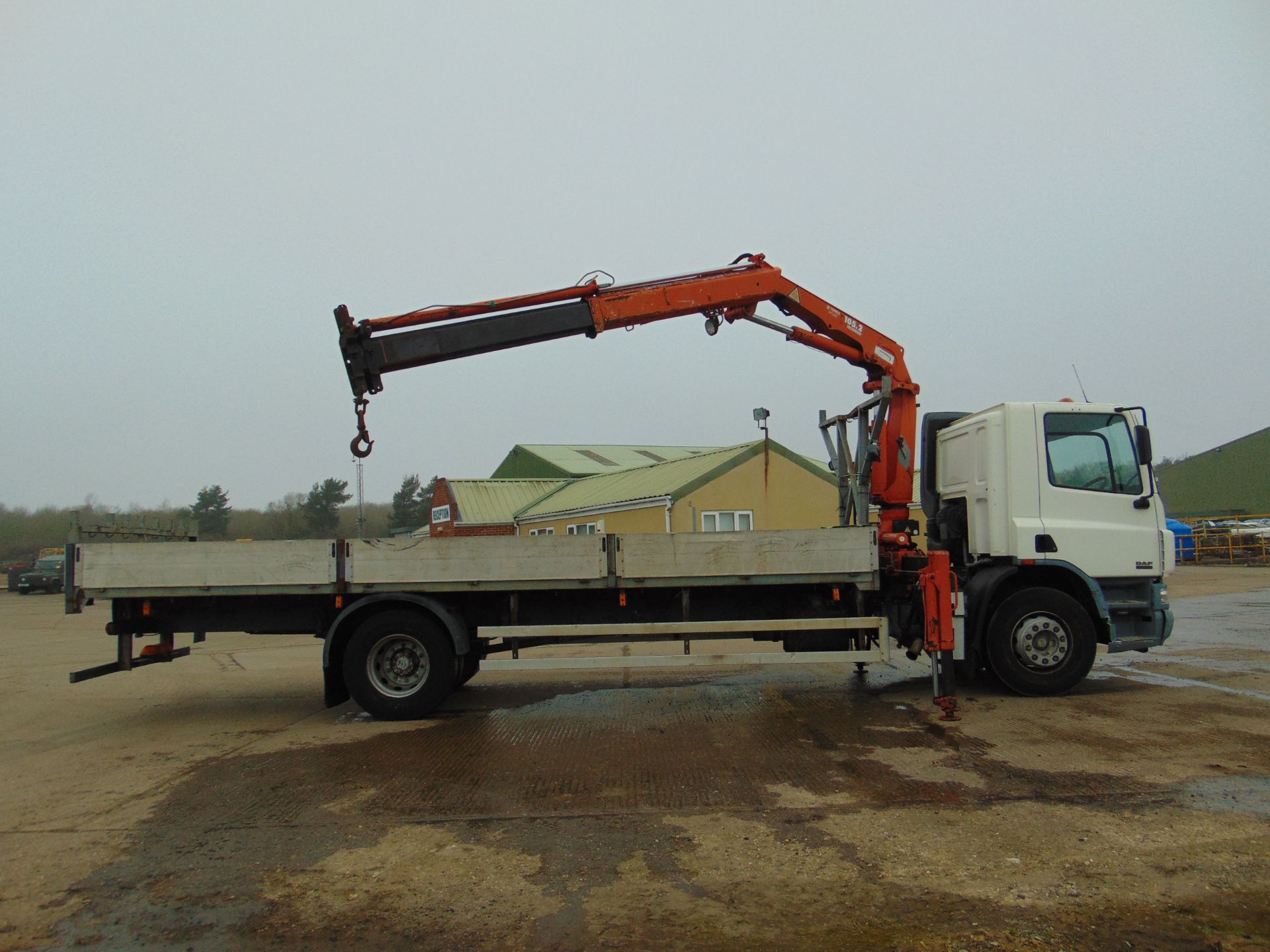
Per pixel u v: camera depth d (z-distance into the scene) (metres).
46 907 3.84
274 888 3.99
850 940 3.34
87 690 10.12
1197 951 3.20
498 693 9.07
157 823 4.96
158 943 3.48
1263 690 8.19
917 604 7.95
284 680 10.66
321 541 7.77
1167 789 5.02
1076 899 3.63
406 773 5.89
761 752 6.14
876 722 7.04
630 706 8.05
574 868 4.12
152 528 9.16
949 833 4.41
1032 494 8.13
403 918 3.65
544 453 36.75
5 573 51.94
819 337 9.02
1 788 5.81
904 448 9.20
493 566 7.70
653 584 7.66
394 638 7.77
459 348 7.93
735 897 3.75
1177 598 19.50
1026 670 7.97
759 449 20.80
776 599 7.99
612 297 8.34
